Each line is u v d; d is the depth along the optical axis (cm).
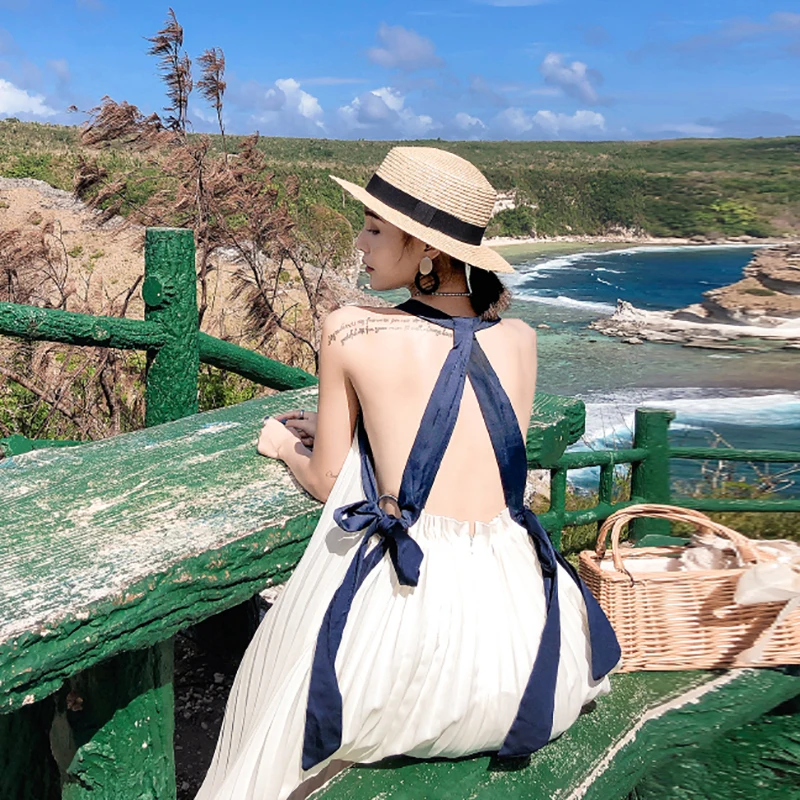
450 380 165
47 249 780
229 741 171
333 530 167
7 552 140
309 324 892
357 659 154
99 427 570
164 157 820
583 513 393
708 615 206
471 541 165
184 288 265
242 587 155
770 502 421
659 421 412
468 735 157
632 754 180
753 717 199
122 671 147
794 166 16475
